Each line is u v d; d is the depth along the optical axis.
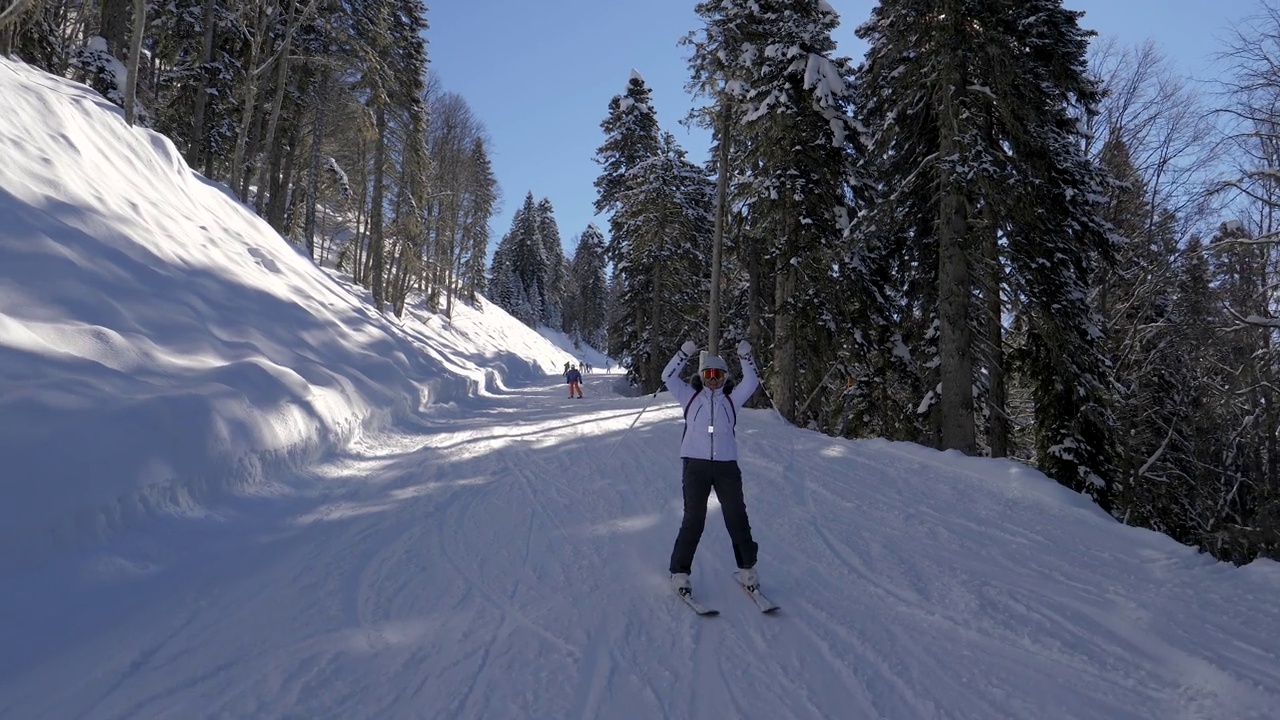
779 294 16.34
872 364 16.89
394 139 28.83
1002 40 10.75
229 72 21.91
